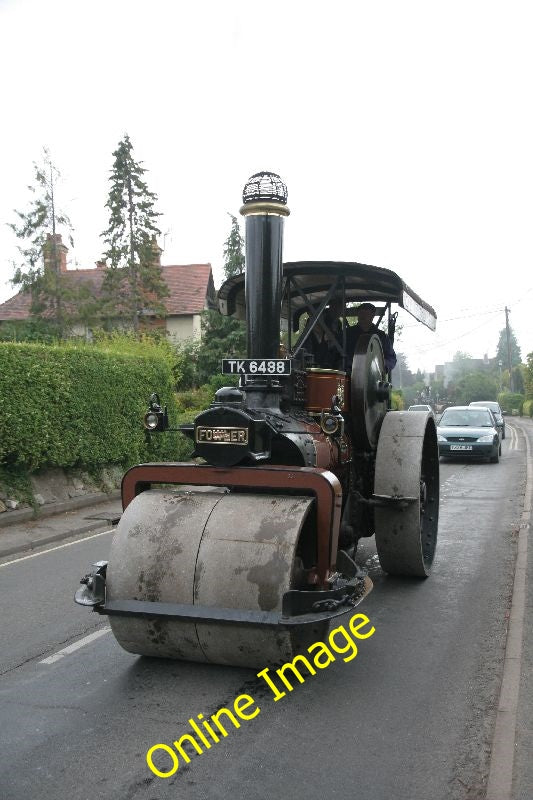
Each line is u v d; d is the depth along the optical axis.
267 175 4.59
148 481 4.38
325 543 3.96
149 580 3.87
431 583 6.19
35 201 27.62
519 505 10.70
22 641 4.89
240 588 3.70
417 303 6.64
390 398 6.29
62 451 10.36
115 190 29.83
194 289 34.47
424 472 6.71
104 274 32.47
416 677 4.15
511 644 4.53
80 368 10.82
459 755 3.26
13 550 7.91
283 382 4.87
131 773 3.15
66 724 3.61
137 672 4.25
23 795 2.98
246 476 4.12
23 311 34.16
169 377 13.43
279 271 4.64
